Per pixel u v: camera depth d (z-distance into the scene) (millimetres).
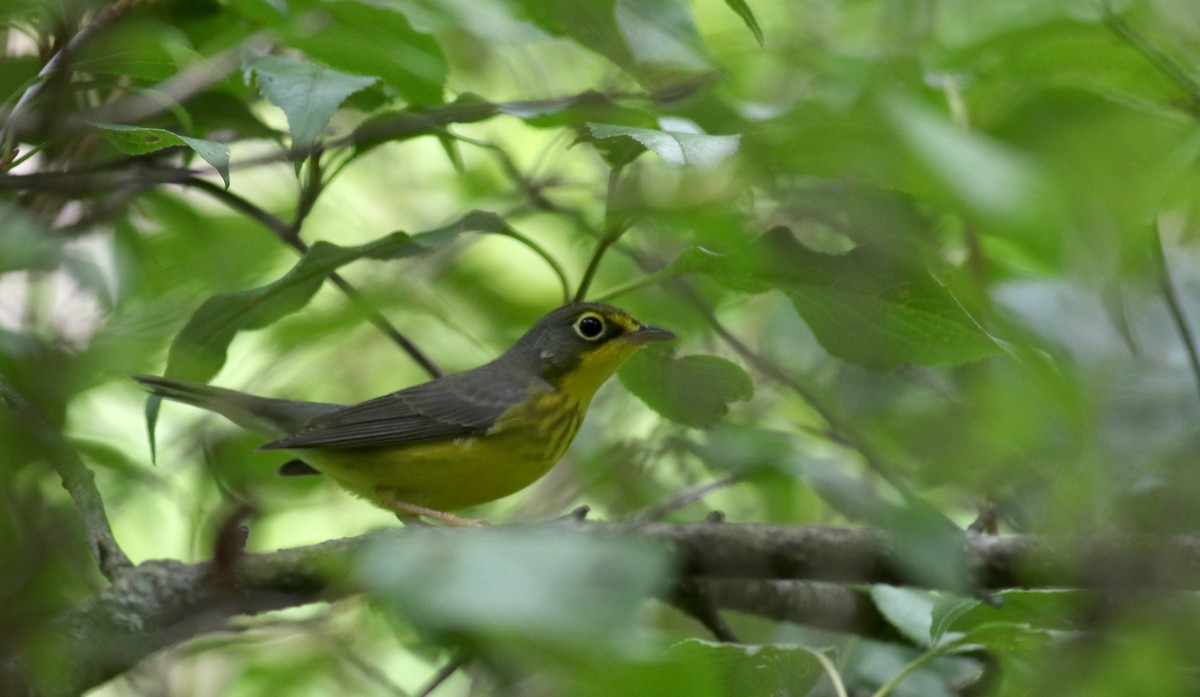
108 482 13336
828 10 14203
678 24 9984
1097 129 8227
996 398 9883
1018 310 10500
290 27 10031
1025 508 11266
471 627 4312
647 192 9938
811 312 9352
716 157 7410
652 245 14555
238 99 10953
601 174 15422
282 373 15328
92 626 7461
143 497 14203
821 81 11516
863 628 11148
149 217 13008
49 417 11477
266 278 13695
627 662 4238
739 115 9906
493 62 15297
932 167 7852
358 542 7770
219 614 7695
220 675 14438
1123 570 8406
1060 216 7824
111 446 12625
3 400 9016
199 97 10859
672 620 13680
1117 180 8039
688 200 9484
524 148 16297
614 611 4324
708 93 10133
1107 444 9312
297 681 13562
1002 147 8648
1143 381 10250
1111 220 7988
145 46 9289
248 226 13547
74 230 12297
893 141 8312
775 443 10766
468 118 9930
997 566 8641
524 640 4148
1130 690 7422
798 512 14039
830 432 12539
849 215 9414
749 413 14352
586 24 9812
